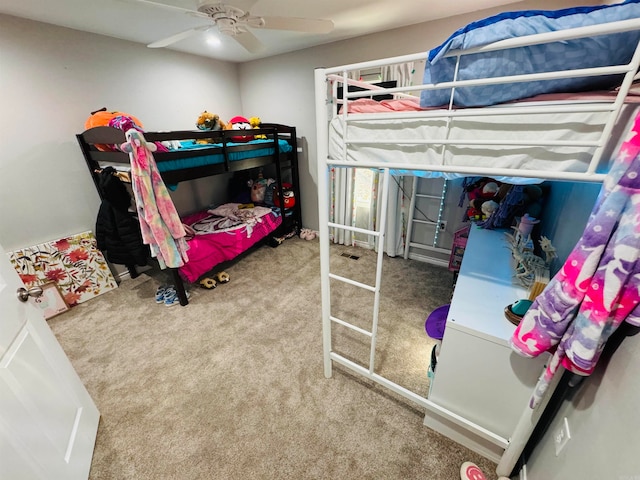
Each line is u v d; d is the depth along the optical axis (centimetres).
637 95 69
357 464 123
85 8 182
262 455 127
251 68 352
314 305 238
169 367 176
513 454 108
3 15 190
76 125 236
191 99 319
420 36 242
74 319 224
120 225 240
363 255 330
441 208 287
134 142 179
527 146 78
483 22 71
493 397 112
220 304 242
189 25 220
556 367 83
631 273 63
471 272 150
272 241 356
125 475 121
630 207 61
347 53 283
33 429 95
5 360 89
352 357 181
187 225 293
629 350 70
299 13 205
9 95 201
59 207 236
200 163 245
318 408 148
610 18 64
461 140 82
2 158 204
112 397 157
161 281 282
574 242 119
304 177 377
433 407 127
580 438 81
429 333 142
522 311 108
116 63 251
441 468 121
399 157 101
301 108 340
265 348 191
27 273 219
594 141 69
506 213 207
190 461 126
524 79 70
